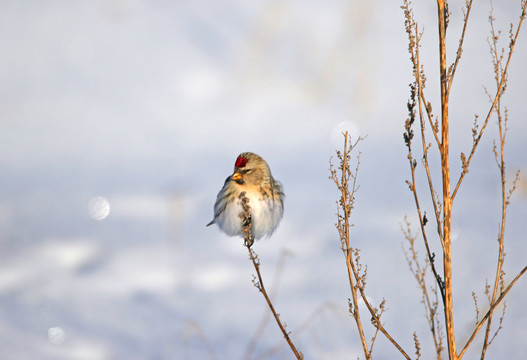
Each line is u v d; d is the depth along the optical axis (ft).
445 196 15.16
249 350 24.66
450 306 15.26
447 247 15.24
